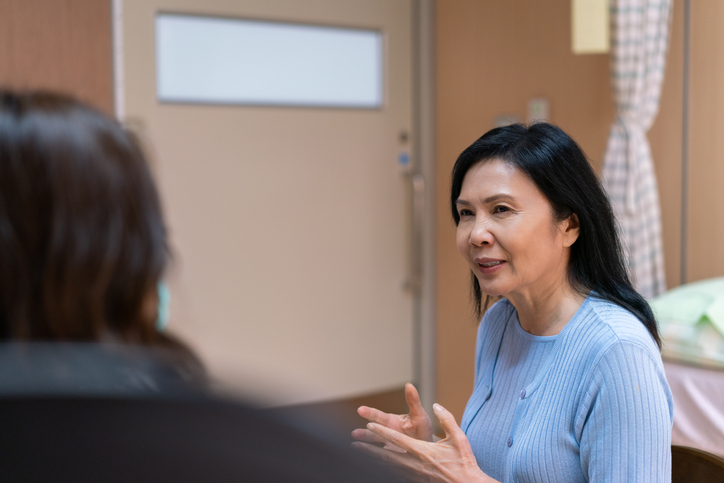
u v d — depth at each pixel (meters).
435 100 3.89
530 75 3.31
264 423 0.30
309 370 3.73
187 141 3.40
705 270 2.63
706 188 2.60
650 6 2.54
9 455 0.29
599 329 1.10
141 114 3.30
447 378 3.89
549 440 1.10
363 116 3.79
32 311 0.40
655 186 2.63
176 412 0.30
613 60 2.62
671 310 2.29
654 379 1.04
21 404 0.29
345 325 3.81
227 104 3.47
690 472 1.13
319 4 3.64
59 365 0.32
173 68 3.36
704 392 2.14
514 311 1.35
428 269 3.95
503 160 1.17
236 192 3.52
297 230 3.67
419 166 3.92
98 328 0.41
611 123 2.95
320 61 3.67
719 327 2.12
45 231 0.40
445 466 1.04
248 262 3.56
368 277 3.85
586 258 1.19
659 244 2.62
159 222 0.45
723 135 2.53
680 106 2.67
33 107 0.42
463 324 3.75
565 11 3.12
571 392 1.09
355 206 3.80
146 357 0.33
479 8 3.55
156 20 3.31
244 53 3.50
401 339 3.95
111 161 0.42
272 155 3.59
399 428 1.17
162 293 0.48
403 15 3.83
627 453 1.01
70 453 0.30
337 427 0.32
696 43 2.60
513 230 1.14
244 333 3.57
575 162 1.16
